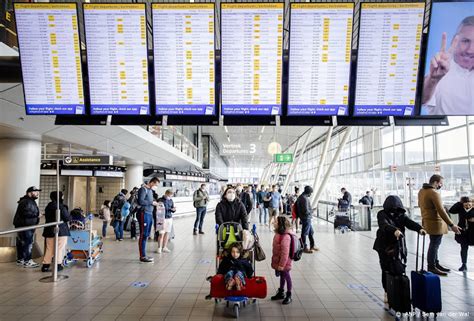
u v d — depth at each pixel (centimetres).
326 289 550
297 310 453
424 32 453
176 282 586
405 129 1639
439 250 904
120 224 1108
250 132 3175
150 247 948
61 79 454
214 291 438
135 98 458
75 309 454
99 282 587
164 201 890
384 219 452
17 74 460
